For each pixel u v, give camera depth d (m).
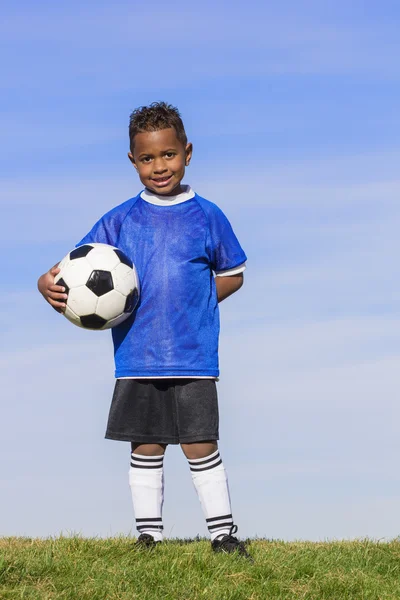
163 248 6.46
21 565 5.74
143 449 6.49
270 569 5.91
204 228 6.55
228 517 6.34
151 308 6.38
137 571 5.70
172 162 6.45
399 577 6.39
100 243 6.56
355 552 6.89
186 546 6.52
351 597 5.74
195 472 6.39
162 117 6.42
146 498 6.46
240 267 6.68
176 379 6.38
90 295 6.21
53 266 6.57
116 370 6.49
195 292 6.43
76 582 5.51
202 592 5.40
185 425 6.33
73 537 6.71
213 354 6.44
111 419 6.45
